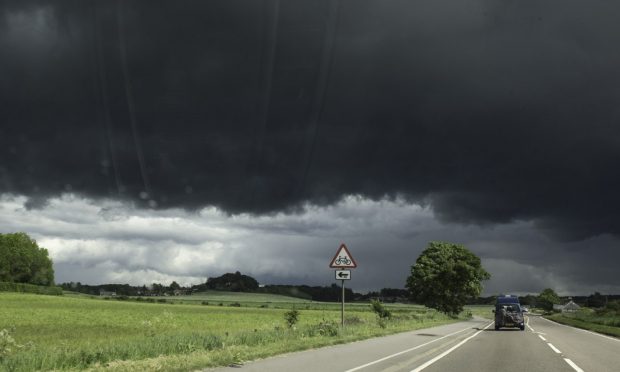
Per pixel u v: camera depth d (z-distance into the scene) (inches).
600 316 2864.2
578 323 2249.0
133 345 613.0
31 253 5935.0
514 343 1024.9
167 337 729.0
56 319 2385.6
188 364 503.2
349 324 1264.8
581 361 692.1
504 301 1675.7
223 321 2311.8
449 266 2923.2
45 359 483.2
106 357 525.7
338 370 533.0
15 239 5866.1
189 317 2694.4
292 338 855.1
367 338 979.3
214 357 560.1
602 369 606.9
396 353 734.5
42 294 5300.2
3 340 515.2
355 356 671.8
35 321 2255.2
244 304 6269.7
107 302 4613.7
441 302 2947.8
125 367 471.5
